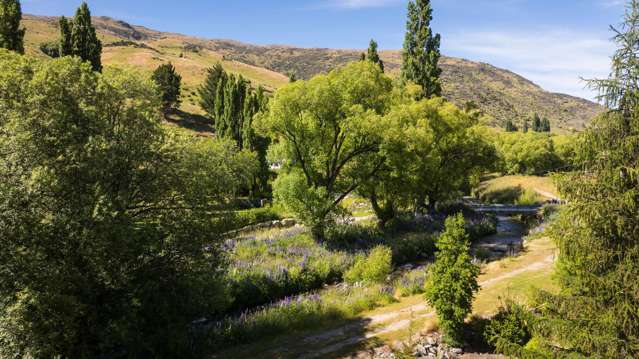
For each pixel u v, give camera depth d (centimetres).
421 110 3359
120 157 1129
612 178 849
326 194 2759
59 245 1029
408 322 1598
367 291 1969
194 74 14962
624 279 814
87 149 1050
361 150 2847
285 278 2080
